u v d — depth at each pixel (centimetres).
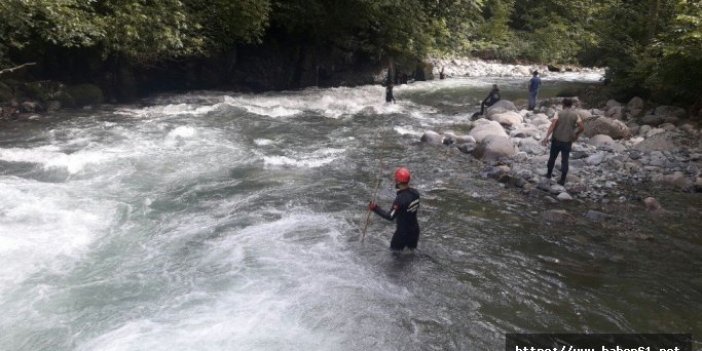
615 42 1839
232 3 1644
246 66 1928
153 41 1447
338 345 478
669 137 1227
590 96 1895
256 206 804
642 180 997
